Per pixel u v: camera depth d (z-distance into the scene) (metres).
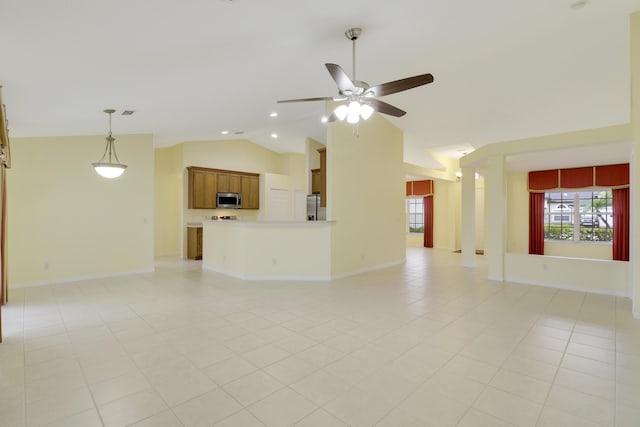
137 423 1.78
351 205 5.80
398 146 7.18
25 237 4.89
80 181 5.36
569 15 2.93
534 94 4.71
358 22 2.75
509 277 5.37
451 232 9.93
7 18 1.95
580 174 7.68
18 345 2.80
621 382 2.18
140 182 5.98
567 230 8.27
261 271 5.45
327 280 5.35
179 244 8.60
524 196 8.66
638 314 3.48
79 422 1.79
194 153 7.89
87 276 5.44
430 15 2.75
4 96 3.14
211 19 2.32
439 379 2.23
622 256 7.21
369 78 4.20
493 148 5.48
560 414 1.84
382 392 2.08
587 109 5.04
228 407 1.92
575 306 3.93
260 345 2.80
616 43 3.45
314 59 3.38
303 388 2.13
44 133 4.82
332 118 3.76
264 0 2.19
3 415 1.84
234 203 8.40
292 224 5.37
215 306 3.94
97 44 2.41
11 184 4.78
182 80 3.39
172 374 2.31
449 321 3.39
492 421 1.79
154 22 2.24
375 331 3.12
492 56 3.73
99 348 2.74
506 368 2.38
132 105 4.00
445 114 5.84
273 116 5.68
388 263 6.85
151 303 4.07
